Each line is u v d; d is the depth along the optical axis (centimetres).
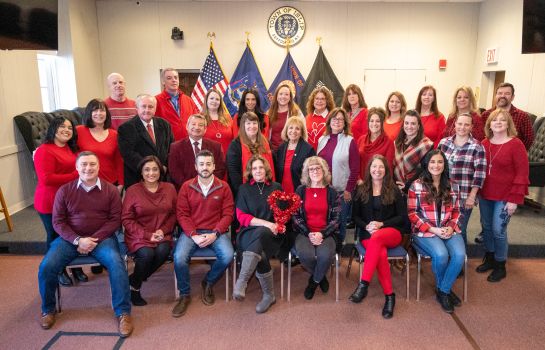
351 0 667
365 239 304
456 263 280
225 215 303
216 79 633
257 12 673
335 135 338
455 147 315
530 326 263
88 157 267
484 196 320
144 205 287
